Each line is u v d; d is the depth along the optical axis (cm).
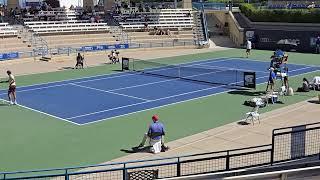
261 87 3052
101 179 1361
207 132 1988
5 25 4962
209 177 1055
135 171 1265
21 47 4653
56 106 2556
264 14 5491
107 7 6700
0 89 3091
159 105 2556
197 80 3341
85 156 1697
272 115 2272
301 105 2495
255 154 1534
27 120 2252
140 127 2100
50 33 5069
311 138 1570
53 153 1739
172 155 1683
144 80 3372
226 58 4616
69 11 6059
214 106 2512
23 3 7594
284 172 997
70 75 3634
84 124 2166
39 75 3644
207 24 6262
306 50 5162
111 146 1816
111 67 4034
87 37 5253
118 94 2870
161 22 5878
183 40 5612
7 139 1930
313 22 5091
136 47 5166
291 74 3578
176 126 2102
